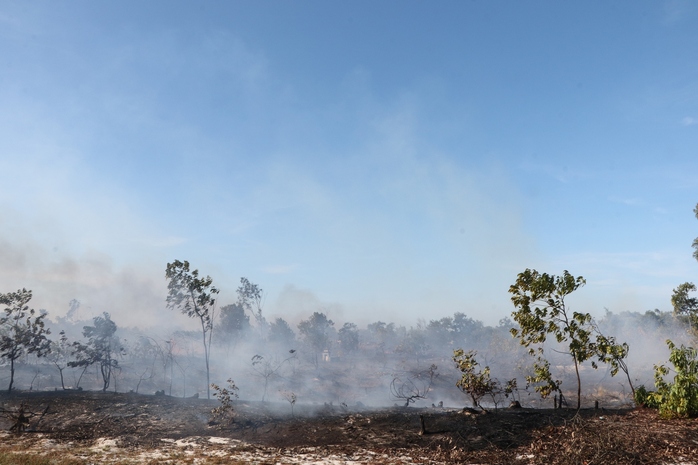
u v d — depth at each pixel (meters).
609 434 15.27
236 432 19.67
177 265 30.58
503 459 14.98
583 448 14.80
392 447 16.91
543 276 20.41
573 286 20.27
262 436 19.00
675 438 15.46
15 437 18.47
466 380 22.41
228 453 16.44
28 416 21.61
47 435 18.89
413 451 16.36
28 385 39.22
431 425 19.41
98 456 15.73
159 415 22.02
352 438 18.19
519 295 20.88
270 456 15.99
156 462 14.93
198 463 14.86
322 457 15.80
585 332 20.42
